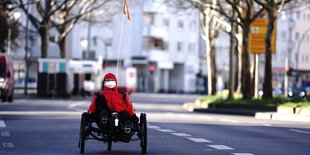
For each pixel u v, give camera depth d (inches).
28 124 1163.3
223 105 2096.5
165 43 5098.4
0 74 2178.9
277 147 793.6
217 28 2625.5
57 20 3681.1
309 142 882.1
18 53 4603.8
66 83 2952.8
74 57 4793.3
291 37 5565.9
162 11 5024.6
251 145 813.2
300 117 1540.4
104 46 4913.9
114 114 671.8
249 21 2044.8
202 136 946.7
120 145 786.2
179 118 1485.0
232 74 2372.0
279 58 5477.4
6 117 1382.9
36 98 2839.6
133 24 4960.6
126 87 4269.2
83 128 687.7
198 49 5344.5
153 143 820.6
